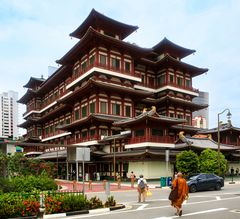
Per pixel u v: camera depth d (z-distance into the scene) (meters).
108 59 63.38
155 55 78.81
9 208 15.54
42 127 100.50
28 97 111.12
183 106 75.69
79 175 61.06
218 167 45.31
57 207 16.80
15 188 23.08
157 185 41.22
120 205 19.52
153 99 72.00
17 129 152.75
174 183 16.14
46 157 71.75
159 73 77.50
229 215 15.81
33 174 30.33
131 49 65.81
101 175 58.59
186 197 16.16
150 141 50.53
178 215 15.84
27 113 112.25
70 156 21.73
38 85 108.62
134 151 51.38
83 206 17.81
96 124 58.78
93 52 62.72
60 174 66.88
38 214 16.67
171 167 54.09
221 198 24.30
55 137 83.50
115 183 47.56
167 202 22.41
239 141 77.75
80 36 71.25
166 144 52.56
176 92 76.62
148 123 50.59
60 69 81.25
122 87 60.75
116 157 53.53
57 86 90.88
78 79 66.56
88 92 61.62
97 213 17.25
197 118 121.44
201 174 32.03
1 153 23.22
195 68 78.44
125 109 64.25
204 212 16.95
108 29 67.44
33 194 18.33
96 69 60.59
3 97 148.62
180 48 79.44
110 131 60.22
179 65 76.06
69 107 74.62
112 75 63.16
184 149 56.09
